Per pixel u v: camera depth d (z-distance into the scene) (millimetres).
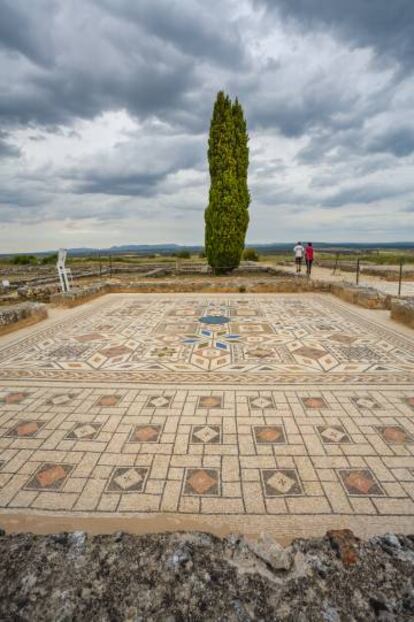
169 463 2432
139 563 1322
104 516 1955
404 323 6727
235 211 15680
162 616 1128
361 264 19703
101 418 3086
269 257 31844
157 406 3314
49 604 1167
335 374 4137
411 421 2982
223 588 1228
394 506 2016
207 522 1910
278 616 1133
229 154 15219
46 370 4367
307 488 2166
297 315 7852
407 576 1281
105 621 1111
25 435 2809
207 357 4863
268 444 2652
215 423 2979
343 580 1265
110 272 18203
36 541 1433
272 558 1353
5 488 2188
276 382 3898
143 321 7371
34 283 14586
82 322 7305
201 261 25703
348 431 2828
